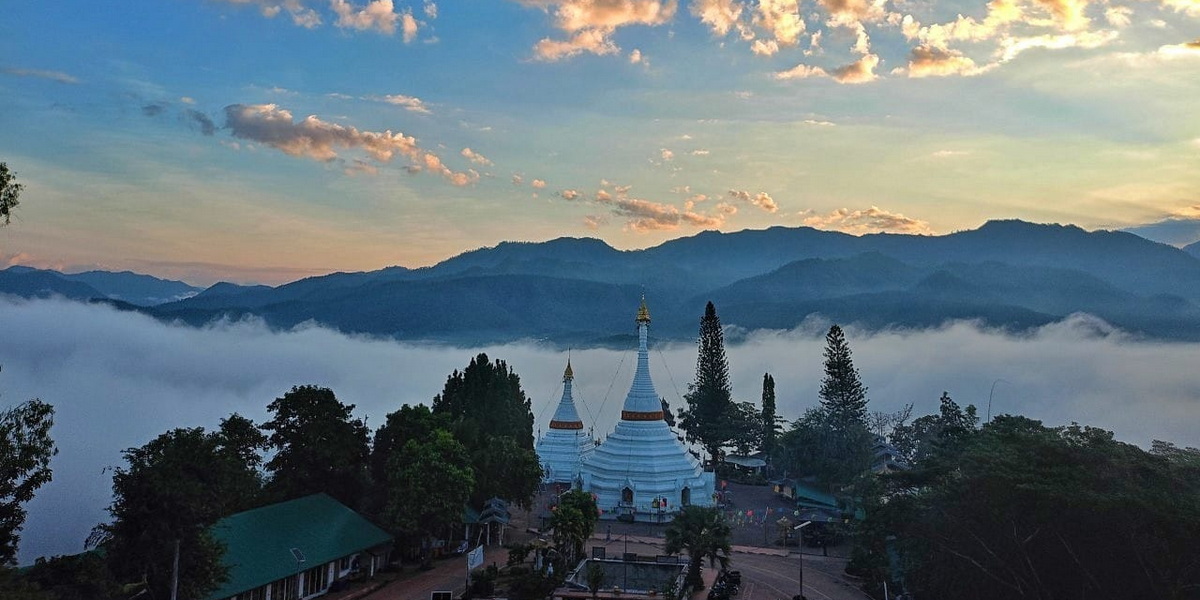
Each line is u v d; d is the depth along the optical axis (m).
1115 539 57.34
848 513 92.31
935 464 74.38
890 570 71.38
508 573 68.62
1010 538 61.06
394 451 80.75
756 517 106.81
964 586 62.88
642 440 104.81
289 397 78.44
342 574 66.75
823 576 76.69
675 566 73.06
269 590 58.69
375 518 77.00
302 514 67.62
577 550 71.75
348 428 80.00
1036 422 74.62
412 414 85.94
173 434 50.41
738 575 72.50
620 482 102.06
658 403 107.94
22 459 42.59
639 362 108.81
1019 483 57.28
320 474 78.12
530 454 89.88
